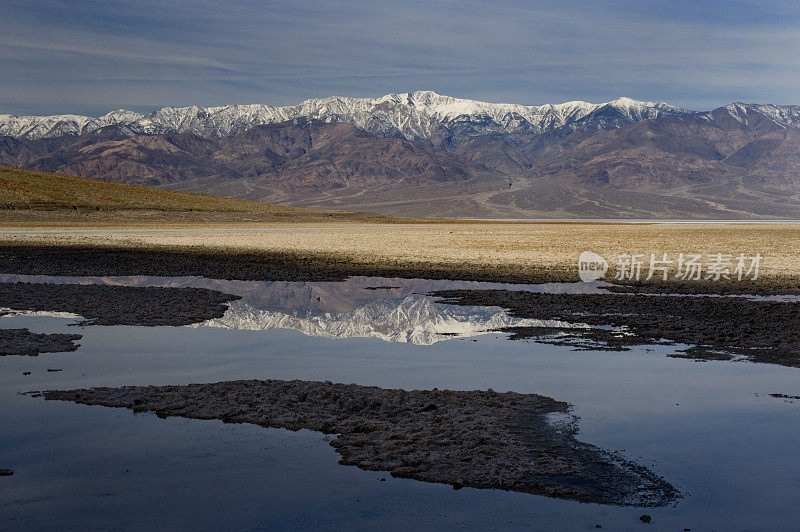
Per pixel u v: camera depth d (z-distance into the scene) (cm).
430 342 1617
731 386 1189
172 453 872
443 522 688
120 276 3075
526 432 945
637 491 757
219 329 1789
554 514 704
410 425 968
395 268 3512
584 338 1652
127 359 1416
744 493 750
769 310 2038
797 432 942
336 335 1711
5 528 672
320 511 711
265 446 898
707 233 7981
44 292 2403
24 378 1248
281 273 3275
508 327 1811
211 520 690
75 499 738
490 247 5122
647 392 1154
